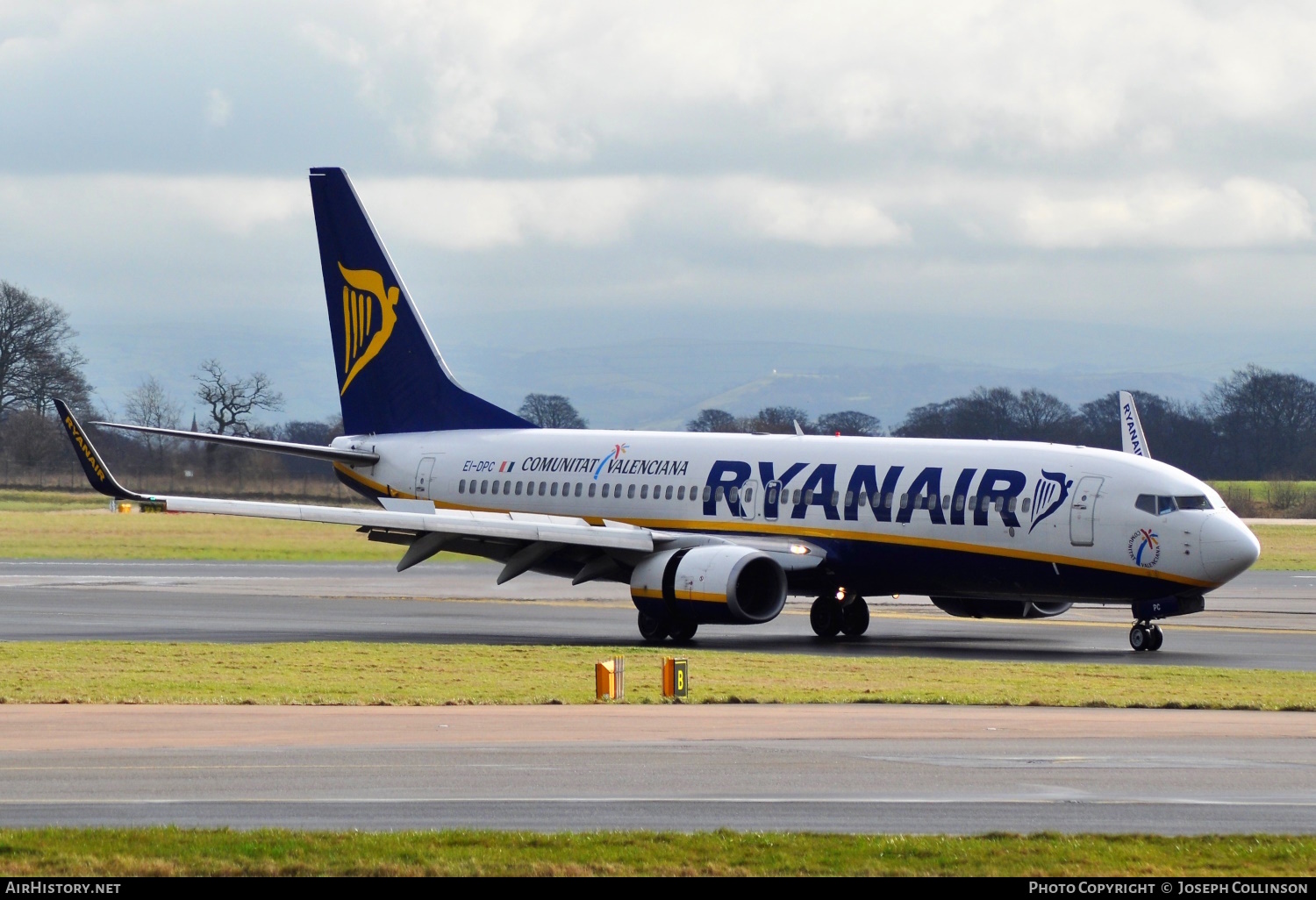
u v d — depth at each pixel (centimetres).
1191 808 6309
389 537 16088
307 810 6134
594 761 7288
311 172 19438
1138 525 13612
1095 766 7275
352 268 19350
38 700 9462
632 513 16762
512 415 18575
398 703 9612
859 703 9856
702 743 7894
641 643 14812
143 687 10225
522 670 11612
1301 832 5869
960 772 7069
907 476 14888
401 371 19212
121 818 5953
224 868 5094
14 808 6116
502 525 14962
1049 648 14650
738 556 14512
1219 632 16312
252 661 11944
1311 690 10694
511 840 5512
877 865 5250
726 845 5488
